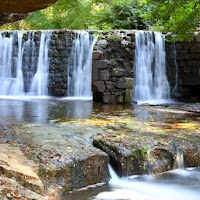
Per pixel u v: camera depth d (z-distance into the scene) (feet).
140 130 22.75
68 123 25.41
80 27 71.00
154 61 45.62
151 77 45.24
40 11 74.43
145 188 16.35
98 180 16.46
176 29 38.88
